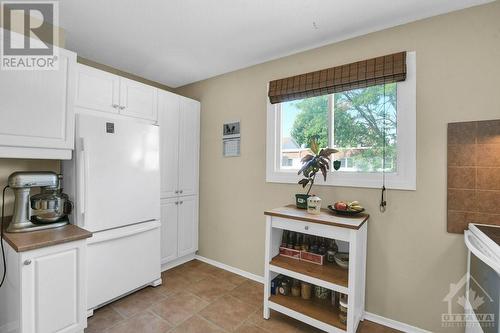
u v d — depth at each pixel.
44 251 1.38
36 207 1.64
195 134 3.02
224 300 2.18
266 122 2.52
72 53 1.77
